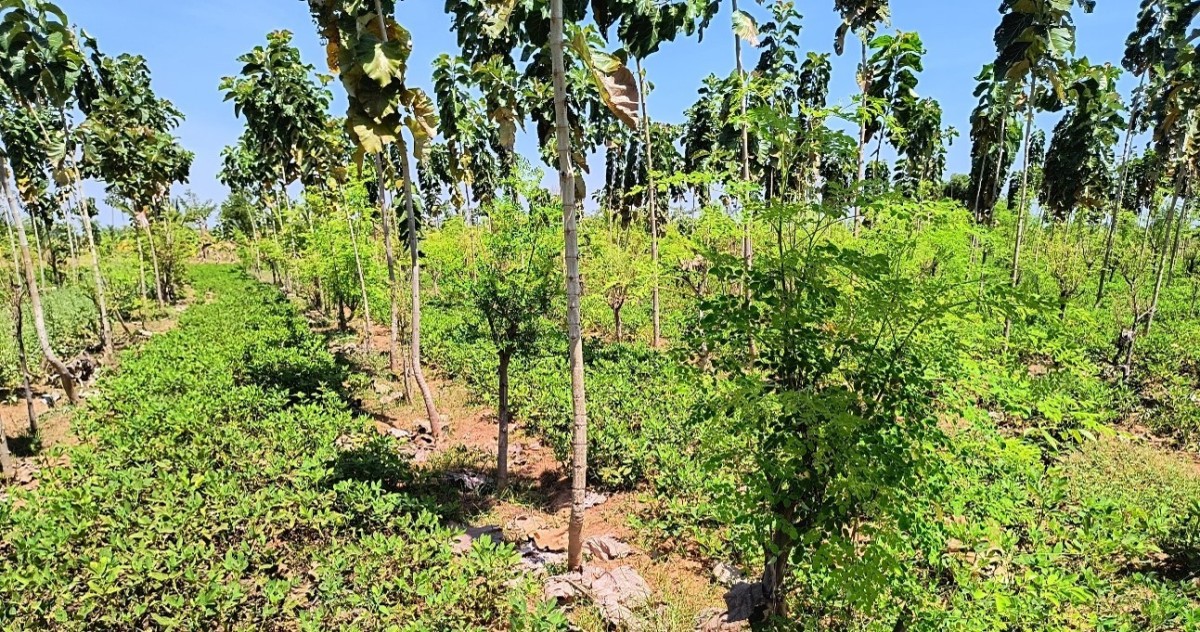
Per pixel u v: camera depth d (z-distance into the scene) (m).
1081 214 23.92
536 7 6.63
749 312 4.79
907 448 4.43
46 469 6.57
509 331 8.47
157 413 8.16
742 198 5.30
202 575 4.63
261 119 18.73
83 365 14.55
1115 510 5.05
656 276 10.41
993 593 4.14
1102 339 16.06
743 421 4.69
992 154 28.42
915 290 4.47
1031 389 4.62
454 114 14.07
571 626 5.47
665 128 27.66
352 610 4.63
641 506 8.17
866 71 15.28
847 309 4.50
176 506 5.49
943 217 4.79
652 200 15.48
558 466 10.00
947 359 4.66
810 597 5.65
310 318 26.53
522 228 8.36
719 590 6.20
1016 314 4.30
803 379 4.86
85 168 21.16
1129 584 5.25
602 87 5.78
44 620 4.17
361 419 8.98
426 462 9.92
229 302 24.28
